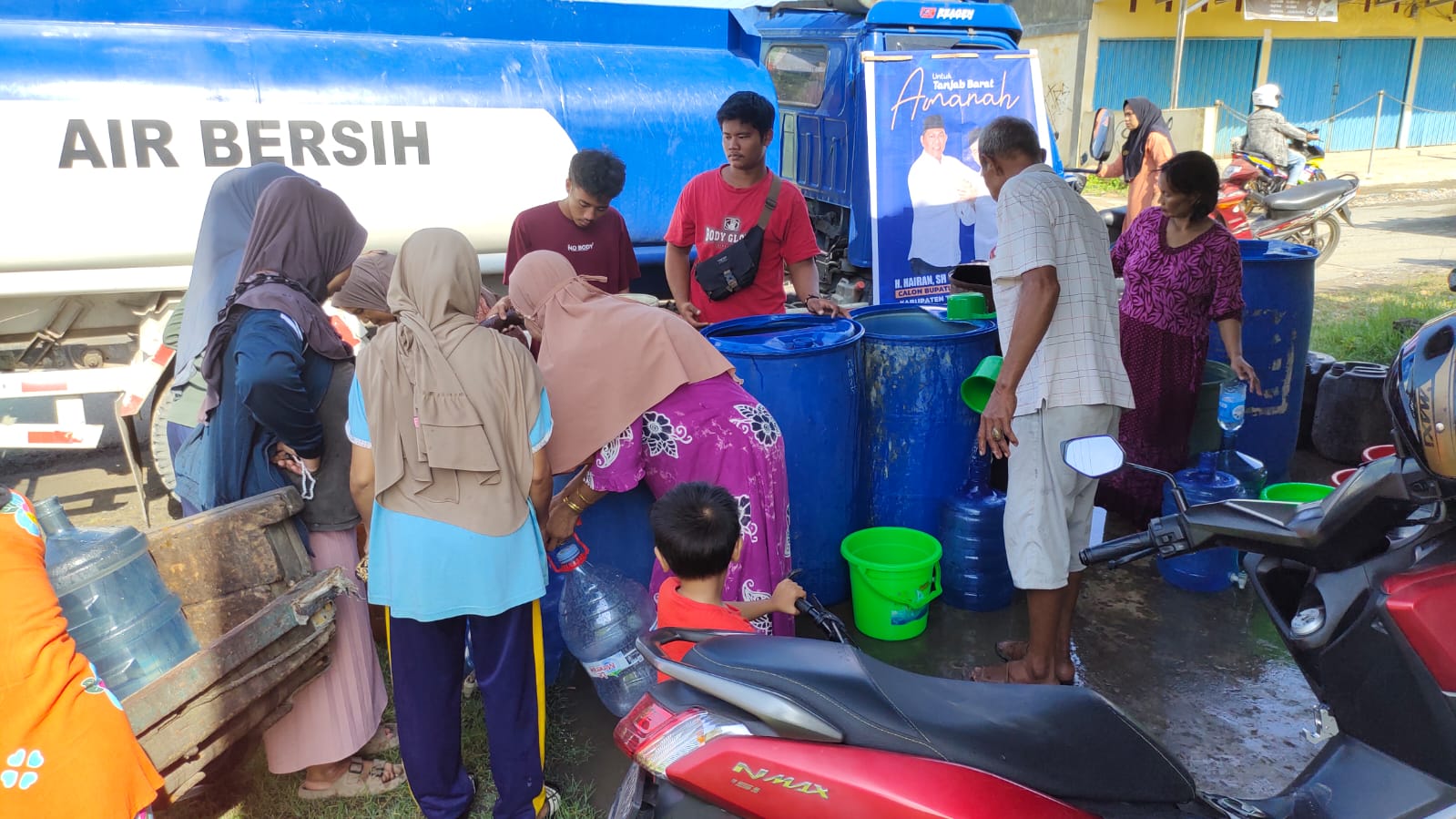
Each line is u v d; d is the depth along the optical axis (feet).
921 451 12.89
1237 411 13.39
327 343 9.02
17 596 5.79
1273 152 35.70
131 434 15.07
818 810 5.64
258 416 8.30
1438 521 6.53
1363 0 64.64
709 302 14.87
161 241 13.74
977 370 12.01
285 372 8.28
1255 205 33.19
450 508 7.98
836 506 12.42
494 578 8.11
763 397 11.64
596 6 16.83
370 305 10.50
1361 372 17.63
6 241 12.99
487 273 16.19
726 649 6.59
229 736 7.84
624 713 10.58
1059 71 54.49
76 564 7.18
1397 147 70.74
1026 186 10.11
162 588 7.79
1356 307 27.12
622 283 14.64
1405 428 6.31
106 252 13.51
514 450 8.24
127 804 6.16
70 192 13.19
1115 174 28.40
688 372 9.89
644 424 9.89
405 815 9.37
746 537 9.98
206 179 13.87
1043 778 5.93
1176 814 6.40
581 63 16.34
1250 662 11.95
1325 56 65.41
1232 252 13.89
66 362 14.57
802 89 27.68
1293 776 9.86
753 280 14.48
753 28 18.01
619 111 16.37
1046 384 10.18
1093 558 7.98
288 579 8.74
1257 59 62.44
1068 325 10.21
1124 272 14.83
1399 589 6.53
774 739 5.79
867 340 12.80
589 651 10.32
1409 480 6.48
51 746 5.83
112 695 6.31
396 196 15.03
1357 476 7.08
